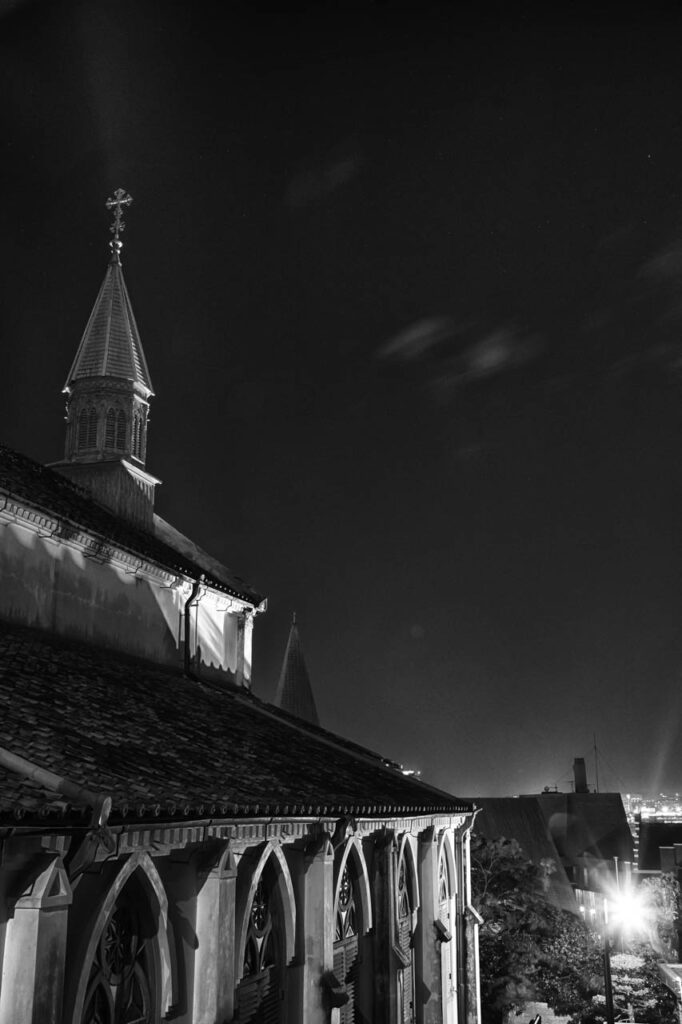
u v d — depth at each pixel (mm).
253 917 16391
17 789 10500
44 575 20531
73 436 30500
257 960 16250
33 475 24766
